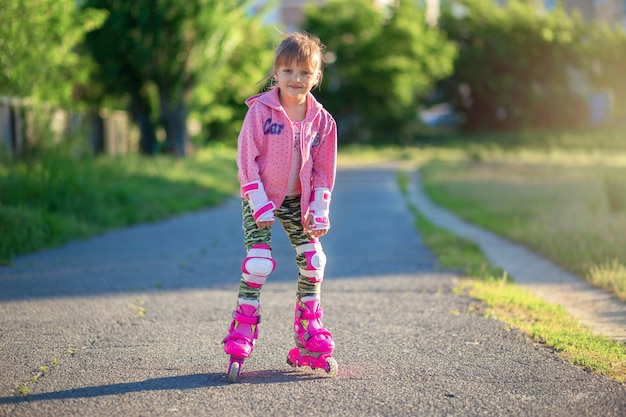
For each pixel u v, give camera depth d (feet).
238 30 73.61
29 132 38.04
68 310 16.75
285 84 11.34
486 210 38.91
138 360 12.70
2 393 10.85
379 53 128.67
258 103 11.44
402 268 22.93
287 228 11.93
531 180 54.60
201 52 67.77
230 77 82.12
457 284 20.16
